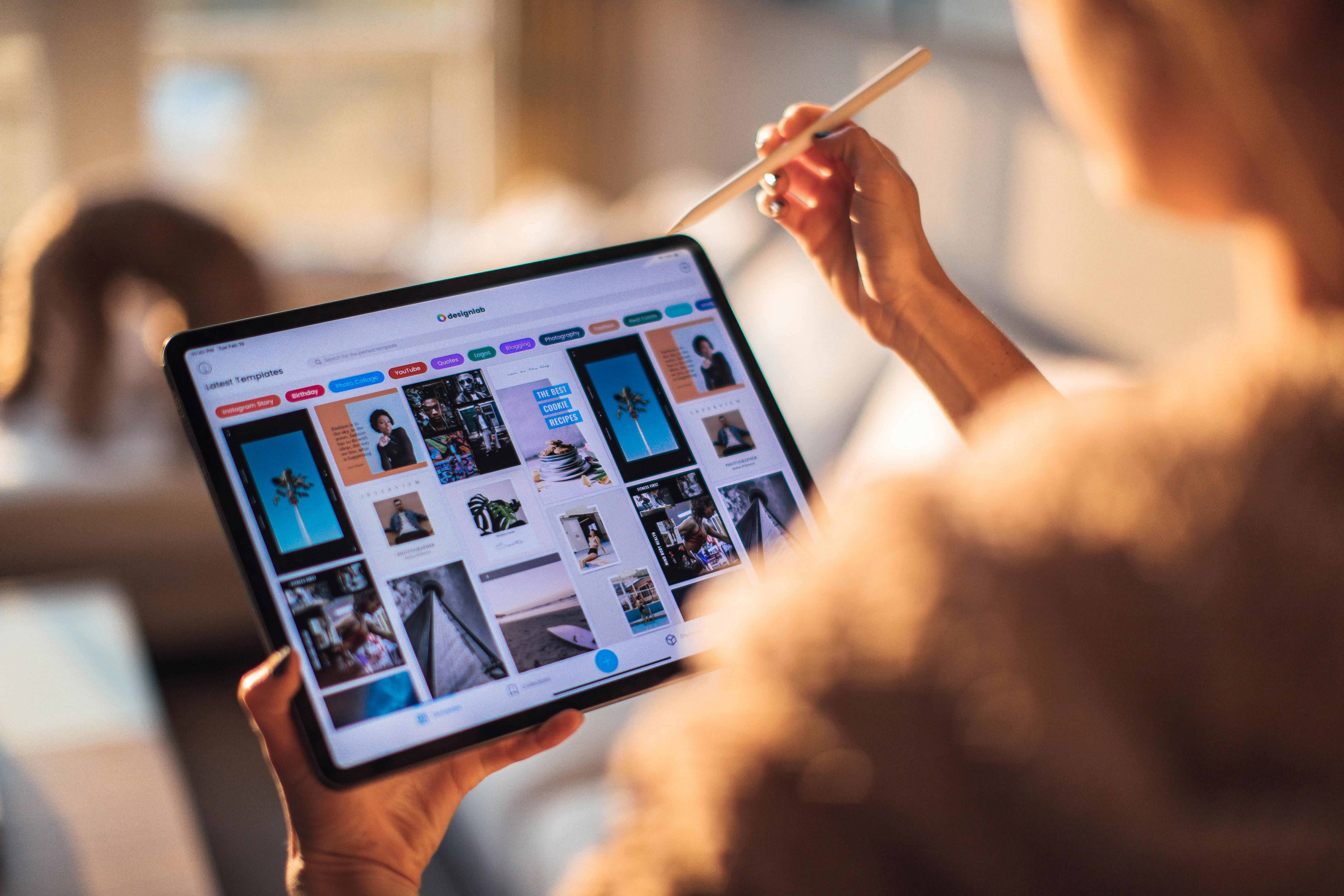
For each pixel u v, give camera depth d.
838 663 0.22
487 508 0.63
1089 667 0.21
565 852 1.35
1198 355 0.24
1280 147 0.24
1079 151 1.77
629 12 3.75
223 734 2.36
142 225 2.30
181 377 0.62
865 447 1.70
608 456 0.67
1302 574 0.20
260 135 3.69
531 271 0.71
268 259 2.93
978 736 0.21
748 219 2.94
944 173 2.20
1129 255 1.67
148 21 3.43
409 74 3.76
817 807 0.23
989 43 1.99
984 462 0.24
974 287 2.11
